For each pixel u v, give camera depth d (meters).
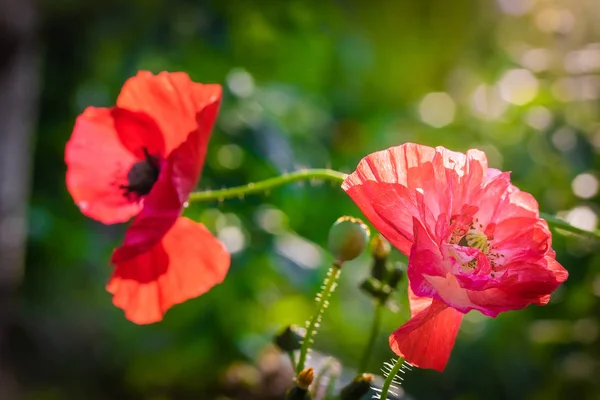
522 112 0.83
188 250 0.56
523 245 0.49
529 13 0.99
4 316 0.90
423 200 0.49
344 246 0.53
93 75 1.06
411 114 0.96
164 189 0.54
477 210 0.49
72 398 1.08
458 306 0.48
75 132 0.58
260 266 0.79
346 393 0.52
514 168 0.80
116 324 1.07
